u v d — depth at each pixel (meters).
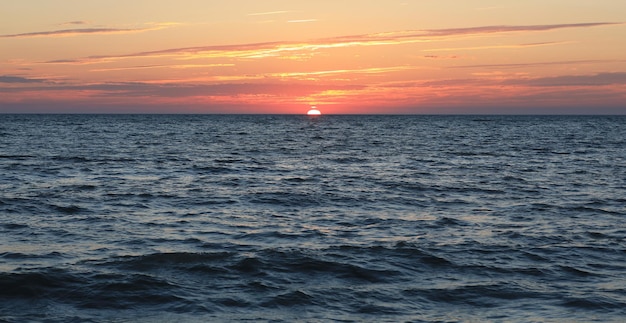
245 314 13.41
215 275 16.14
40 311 13.41
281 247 19.48
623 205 28.84
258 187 34.97
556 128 156.25
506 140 92.19
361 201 29.92
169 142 82.94
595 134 115.88
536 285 15.70
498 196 32.03
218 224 23.67
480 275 16.56
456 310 13.87
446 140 91.75
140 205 28.11
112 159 53.19
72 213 25.56
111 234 21.45
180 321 12.98
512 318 13.35
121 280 15.43
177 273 16.28
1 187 33.56
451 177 40.97
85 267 16.66
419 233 22.09
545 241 20.70
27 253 18.28
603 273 16.84
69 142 79.25
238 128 150.88
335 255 18.27
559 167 48.50
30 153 58.91
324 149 70.62
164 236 21.27
